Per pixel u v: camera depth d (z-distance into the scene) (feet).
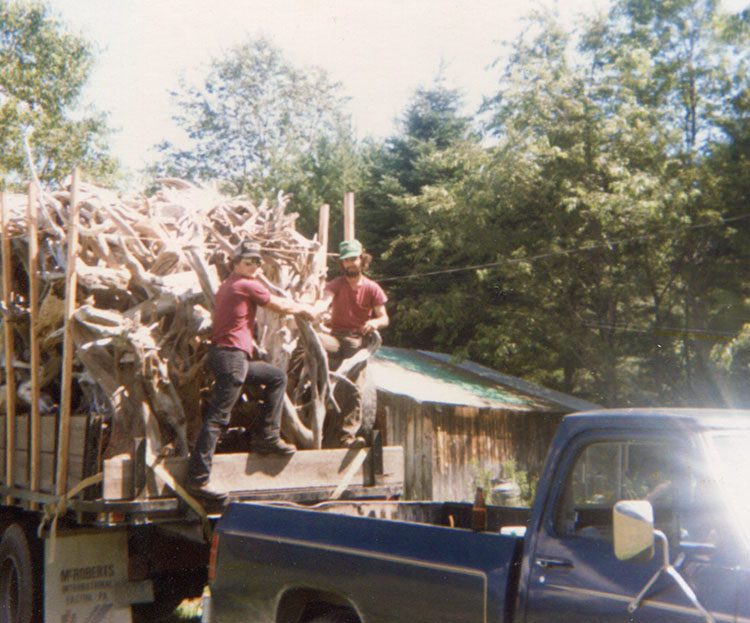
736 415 13.91
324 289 26.84
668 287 83.10
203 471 22.58
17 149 113.19
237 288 22.89
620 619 12.88
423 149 110.93
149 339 23.08
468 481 69.26
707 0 81.82
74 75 120.88
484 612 14.49
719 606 11.83
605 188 80.59
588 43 84.69
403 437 69.00
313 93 157.48
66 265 24.53
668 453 13.61
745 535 12.02
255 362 23.71
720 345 72.13
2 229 27.43
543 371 96.94
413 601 15.49
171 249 24.20
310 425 25.34
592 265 83.35
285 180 139.03
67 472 24.45
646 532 11.85
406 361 82.69
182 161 158.61
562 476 14.42
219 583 19.10
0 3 118.42
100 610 24.84
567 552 13.92
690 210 78.69
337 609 17.46
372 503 23.82
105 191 26.40
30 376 27.66
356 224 113.19
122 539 25.38
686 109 84.43
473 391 73.56
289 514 18.13
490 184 83.15
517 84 82.23
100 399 24.29
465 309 91.56
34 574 25.77
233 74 156.97
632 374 84.89
